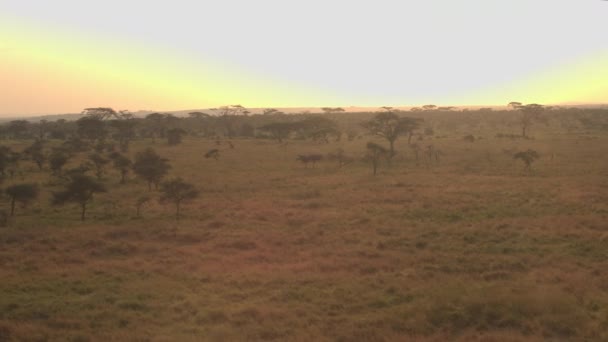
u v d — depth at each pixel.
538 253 17.77
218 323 11.16
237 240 21.03
